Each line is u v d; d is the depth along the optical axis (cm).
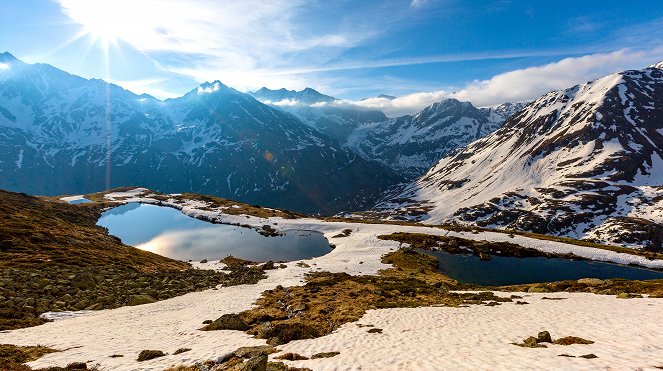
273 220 18538
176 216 19112
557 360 1798
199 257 11688
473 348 2272
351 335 2997
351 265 10138
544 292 6425
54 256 6638
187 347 2659
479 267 11456
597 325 2850
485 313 3912
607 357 1803
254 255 12250
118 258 7831
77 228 10544
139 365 2156
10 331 3191
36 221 9250
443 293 6116
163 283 6234
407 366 1914
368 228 17200
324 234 16438
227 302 4884
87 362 2230
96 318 3897
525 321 3262
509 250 13600
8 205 10719
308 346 2625
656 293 5047
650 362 1666
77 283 5122
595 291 6044
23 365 2092
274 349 2533
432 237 14900
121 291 5309
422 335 2856
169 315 4066
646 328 2605
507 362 1833
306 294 5472
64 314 3984
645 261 12950
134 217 18250
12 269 5269
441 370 1789
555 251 14200
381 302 4953
